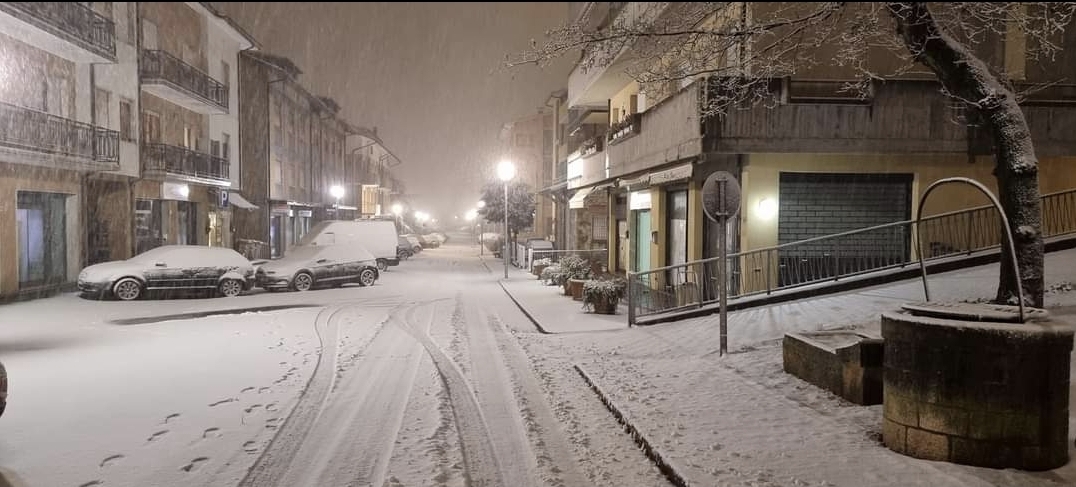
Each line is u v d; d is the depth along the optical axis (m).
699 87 13.63
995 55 13.97
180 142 29.72
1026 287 6.52
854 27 9.75
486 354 10.50
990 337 4.57
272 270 22.52
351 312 16.58
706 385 7.53
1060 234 13.14
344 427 6.29
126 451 5.55
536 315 15.09
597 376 8.27
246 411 6.86
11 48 18.94
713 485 4.50
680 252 17.02
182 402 7.23
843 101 13.71
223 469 5.13
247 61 37.50
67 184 21.34
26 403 7.14
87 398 7.39
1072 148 13.77
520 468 5.18
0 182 18.12
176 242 29.09
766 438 5.48
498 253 48.09
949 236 14.07
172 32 29.06
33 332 12.78
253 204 38.12
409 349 11.02
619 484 4.83
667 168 16.73
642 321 12.91
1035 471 4.54
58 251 21.38
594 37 8.88
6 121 17.97
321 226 32.72
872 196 14.45
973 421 4.64
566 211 36.38
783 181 14.30
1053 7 10.05
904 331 4.94
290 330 13.33
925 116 13.82
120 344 11.34
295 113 46.59
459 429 6.27
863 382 6.34
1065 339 4.61
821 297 12.35
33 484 4.81
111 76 23.73
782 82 13.63
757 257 14.05
